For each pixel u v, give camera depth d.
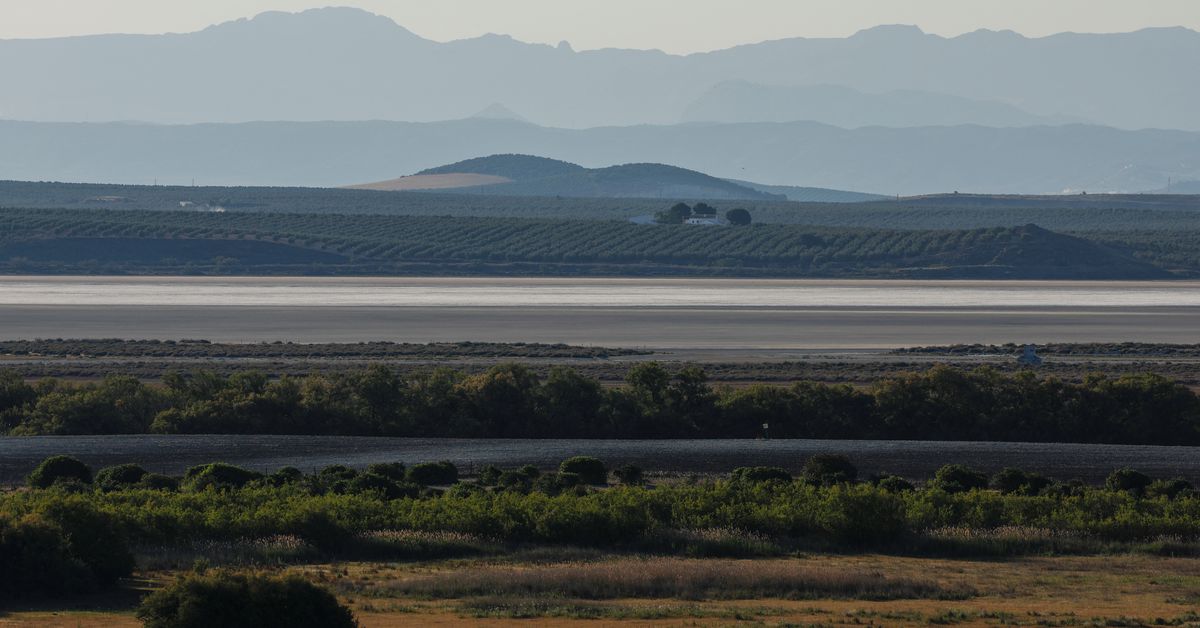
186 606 131.00
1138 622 157.12
